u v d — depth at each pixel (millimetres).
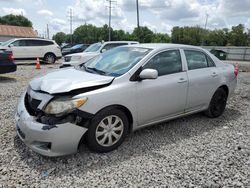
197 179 3146
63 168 3275
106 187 2930
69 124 3279
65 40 106812
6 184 2906
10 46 15781
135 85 3869
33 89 3648
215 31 79375
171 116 4555
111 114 3641
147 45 4684
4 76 10523
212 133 4656
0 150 3656
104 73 4051
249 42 74375
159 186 2980
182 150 3908
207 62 5234
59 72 4246
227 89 5590
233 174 3287
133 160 3543
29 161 3402
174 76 4426
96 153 3672
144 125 4168
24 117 3430
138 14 37500
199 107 5059
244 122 5355
